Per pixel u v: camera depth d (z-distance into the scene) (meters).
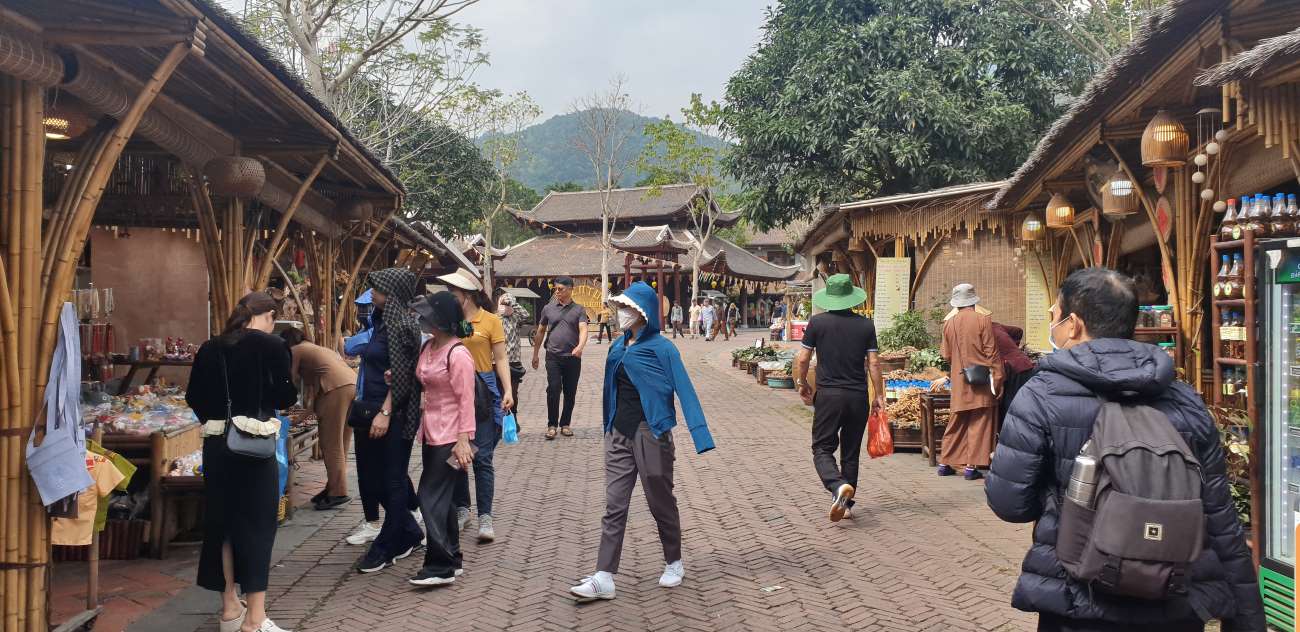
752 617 4.47
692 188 57.97
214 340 4.32
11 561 3.64
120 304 8.29
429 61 17.17
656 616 4.50
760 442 10.27
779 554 5.60
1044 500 2.49
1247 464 5.45
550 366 10.48
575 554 5.66
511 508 6.95
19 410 3.64
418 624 4.41
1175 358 7.09
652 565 5.42
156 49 4.79
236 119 6.47
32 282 3.68
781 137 20.91
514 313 10.66
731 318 43.59
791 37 21.89
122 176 7.57
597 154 45.31
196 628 4.34
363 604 4.71
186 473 5.71
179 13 3.87
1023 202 10.36
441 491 4.98
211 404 4.24
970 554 5.54
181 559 5.59
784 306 44.31
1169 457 2.20
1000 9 20.84
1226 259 5.71
